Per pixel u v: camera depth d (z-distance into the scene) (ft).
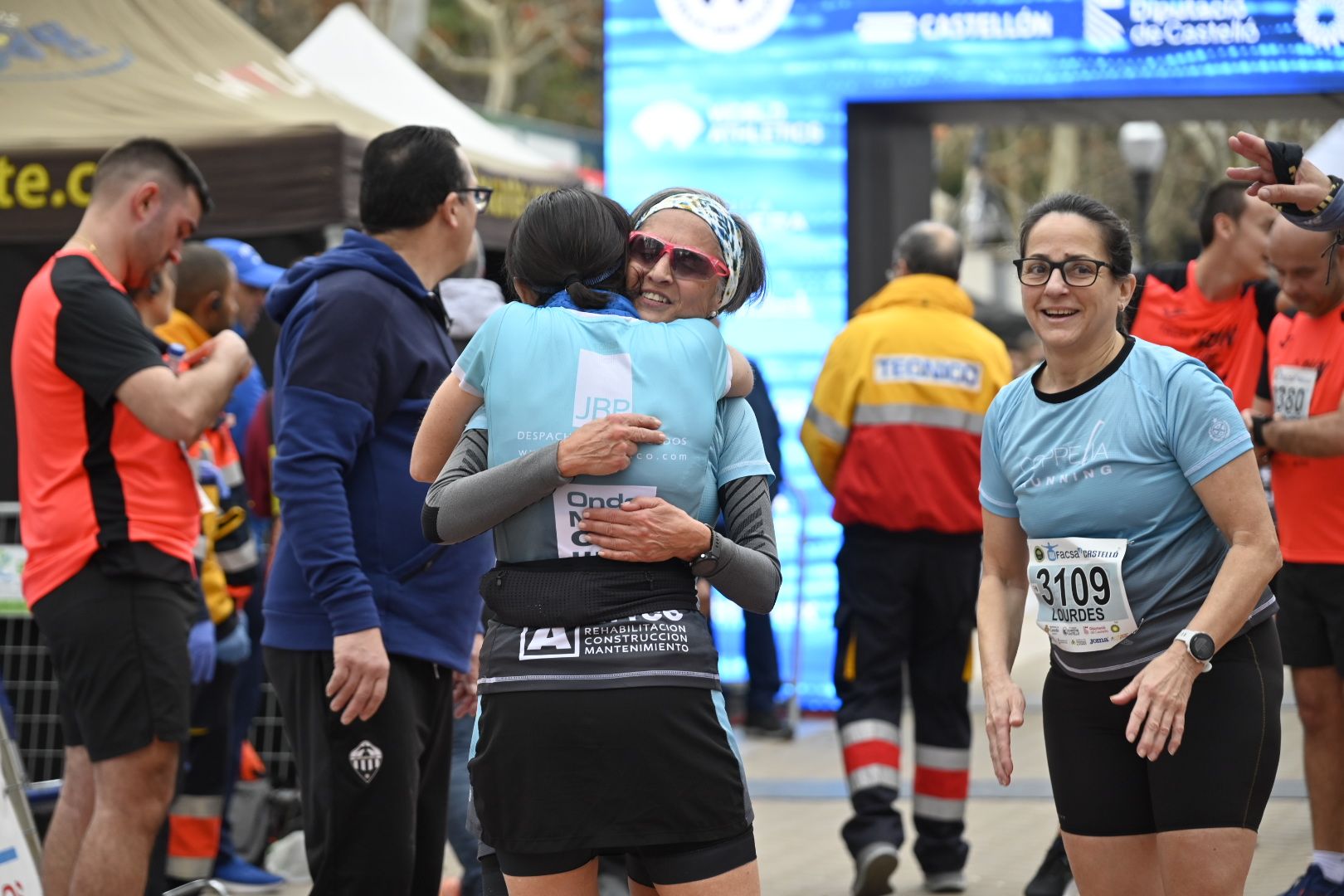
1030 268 21.61
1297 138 136.67
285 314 24.71
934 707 37.40
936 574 37.24
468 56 182.39
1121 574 21.11
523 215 19.67
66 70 47.06
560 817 17.47
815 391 38.75
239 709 39.14
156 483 27.27
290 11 149.28
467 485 17.95
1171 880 20.89
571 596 17.67
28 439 27.25
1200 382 20.89
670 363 18.29
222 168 43.39
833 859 40.47
